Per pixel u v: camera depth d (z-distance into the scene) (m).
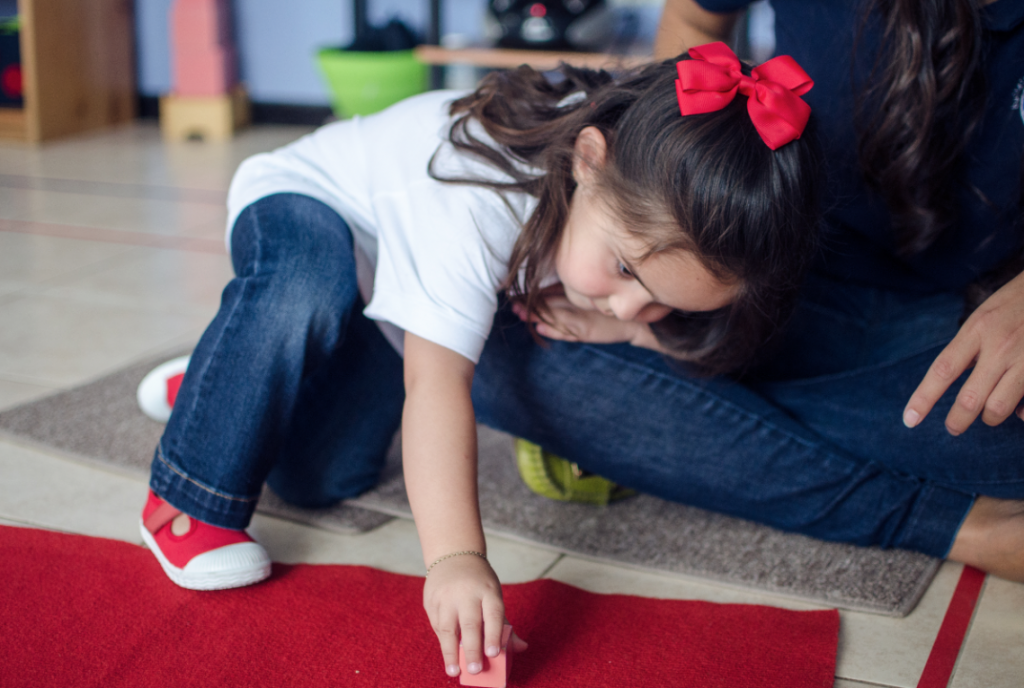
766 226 0.73
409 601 0.86
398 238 0.84
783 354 1.10
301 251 0.89
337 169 1.00
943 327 1.01
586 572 0.94
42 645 0.77
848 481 0.95
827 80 0.96
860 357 1.08
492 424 1.04
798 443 0.95
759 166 0.72
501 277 0.82
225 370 0.87
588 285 0.79
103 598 0.84
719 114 0.73
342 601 0.85
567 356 0.95
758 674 0.76
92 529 0.97
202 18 3.43
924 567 0.94
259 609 0.84
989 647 0.82
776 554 0.97
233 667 0.75
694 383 0.94
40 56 3.20
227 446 0.86
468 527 0.72
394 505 1.05
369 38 3.10
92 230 2.22
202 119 3.44
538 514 1.04
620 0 2.95
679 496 1.01
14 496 1.03
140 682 0.73
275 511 1.04
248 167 1.05
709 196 0.72
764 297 0.79
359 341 1.00
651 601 0.87
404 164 0.91
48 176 2.77
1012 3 0.83
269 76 3.68
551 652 0.79
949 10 0.81
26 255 2.01
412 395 0.77
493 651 0.66
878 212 0.97
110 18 3.54
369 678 0.75
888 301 1.07
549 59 2.76
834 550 0.98
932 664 0.79
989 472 0.91
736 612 0.85
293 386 0.89
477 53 2.83
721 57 0.76
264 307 0.87
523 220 0.82
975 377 0.77
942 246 0.97
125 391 1.32
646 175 0.74
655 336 0.93
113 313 1.67
